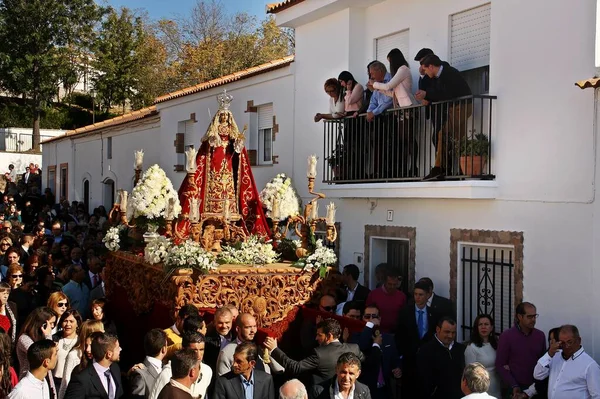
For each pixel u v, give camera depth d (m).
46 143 29.89
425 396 7.09
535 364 7.32
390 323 9.19
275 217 9.98
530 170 8.48
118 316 10.56
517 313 7.39
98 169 24.03
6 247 12.35
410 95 10.38
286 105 13.48
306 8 12.30
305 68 12.93
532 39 8.52
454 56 10.16
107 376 6.16
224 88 15.44
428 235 9.96
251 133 14.59
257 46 32.88
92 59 41.06
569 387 6.57
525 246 8.52
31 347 5.73
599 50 7.73
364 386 6.15
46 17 37.56
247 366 6.02
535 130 8.45
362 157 11.05
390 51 10.87
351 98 11.34
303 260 9.11
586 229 7.79
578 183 7.89
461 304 9.46
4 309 8.10
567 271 7.99
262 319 8.70
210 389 6.51
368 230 11.13
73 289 10.35
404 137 10.30
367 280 11.12
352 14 11.80
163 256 8.65
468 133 9.50
